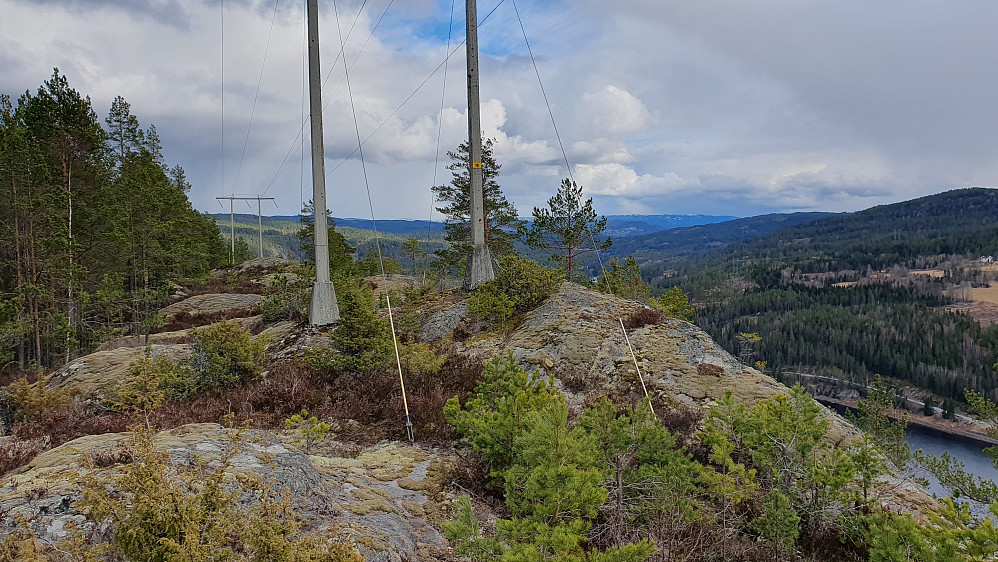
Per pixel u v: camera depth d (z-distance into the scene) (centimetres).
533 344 1327
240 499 425
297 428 886
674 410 1012
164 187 3675
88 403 1114
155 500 292
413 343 1398
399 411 958
